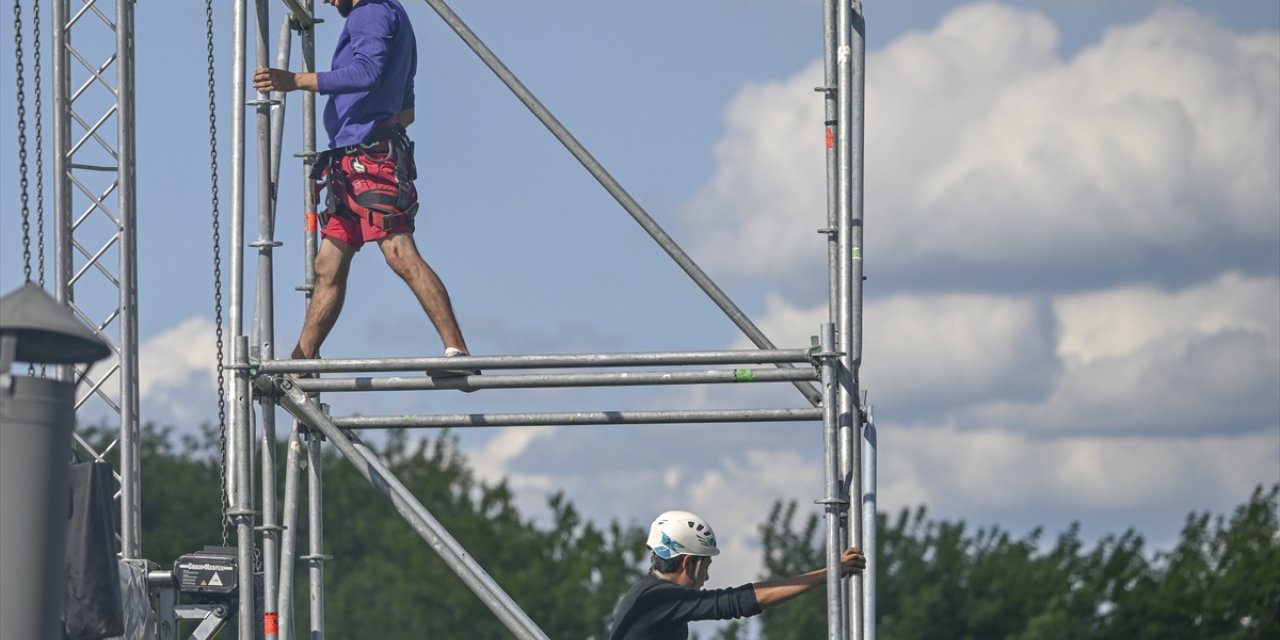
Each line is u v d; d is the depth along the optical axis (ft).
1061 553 321.52
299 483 59.72
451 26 61.77
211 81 72.02
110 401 82.69
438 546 54.54
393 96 58.39
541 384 54.13
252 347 56.44
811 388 60.34
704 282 61.00
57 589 46.88
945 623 303.89
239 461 54.95
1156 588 312.09
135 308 83.41
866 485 56.39
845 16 55.67
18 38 69.82
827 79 55.47
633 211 61.16
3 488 45.88
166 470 393.91
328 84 56.65
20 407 45.93
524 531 370.12
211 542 380.58
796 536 324.19
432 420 57.82
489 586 54.03
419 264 57.47
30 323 45.60
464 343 56.59
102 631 56.59
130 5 85.05
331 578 370.32
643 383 53.57
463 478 418.51
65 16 84.99
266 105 56.90
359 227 58.75
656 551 54.39
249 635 54.80
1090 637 301.02
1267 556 311.88
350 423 58.18
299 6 61.72
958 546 315.99
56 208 84.02
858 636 55.21
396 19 58.34
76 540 56.44
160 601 77.10
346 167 58.08
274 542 56.90
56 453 46.62
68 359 47.52
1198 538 326.44
